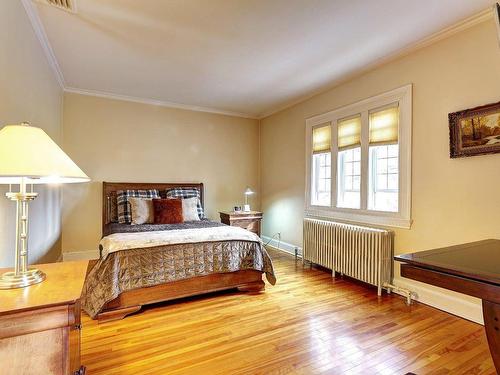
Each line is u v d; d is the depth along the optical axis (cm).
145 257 239
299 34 244
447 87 238
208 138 487
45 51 269
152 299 241
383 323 219
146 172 437
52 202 314
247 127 522
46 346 100
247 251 284
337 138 358
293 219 440
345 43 259
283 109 466
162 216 365
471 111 220
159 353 179
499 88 207
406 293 258
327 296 275
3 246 167
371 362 171
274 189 489
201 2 202
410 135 267
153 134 442
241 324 218
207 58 292
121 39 254
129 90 389
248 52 278
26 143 112
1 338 94
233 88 379
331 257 337
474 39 221
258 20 224
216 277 271
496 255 133
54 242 328
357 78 330
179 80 352
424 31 236
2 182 128
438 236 245
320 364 169
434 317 229
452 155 233
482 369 163
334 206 360
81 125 394
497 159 208
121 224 360
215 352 181
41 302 99
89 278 230
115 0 200
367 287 300
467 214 225
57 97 342
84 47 269
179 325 216
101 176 407
